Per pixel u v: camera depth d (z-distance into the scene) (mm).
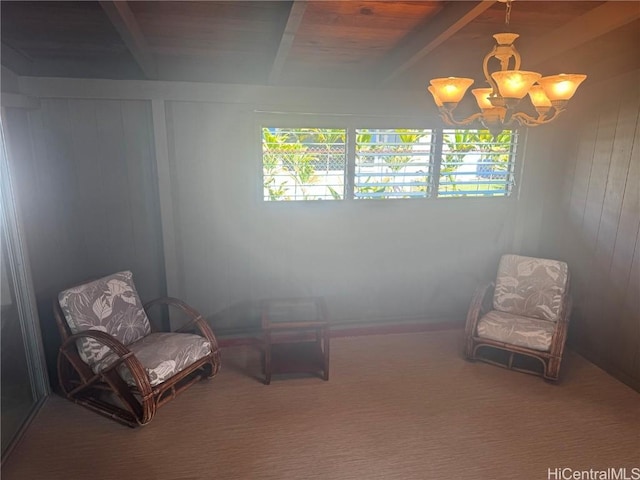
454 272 3842
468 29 2406
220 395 2764
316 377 2980
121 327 2729
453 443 2348
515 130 3635
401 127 3418
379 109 3297
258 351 3324
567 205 3445
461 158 3604
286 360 3053
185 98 2979
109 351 2551
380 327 3762
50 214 2910
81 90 2818
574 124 3330
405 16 2162
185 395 2762
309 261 3566
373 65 2984
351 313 3764
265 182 3346
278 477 2111
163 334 2896
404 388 2855
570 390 2838
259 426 2475
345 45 2578
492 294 3475
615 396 2775
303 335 3633
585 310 3277
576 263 3375
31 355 2604
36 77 2734
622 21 2008
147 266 3277
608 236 3029
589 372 3068
